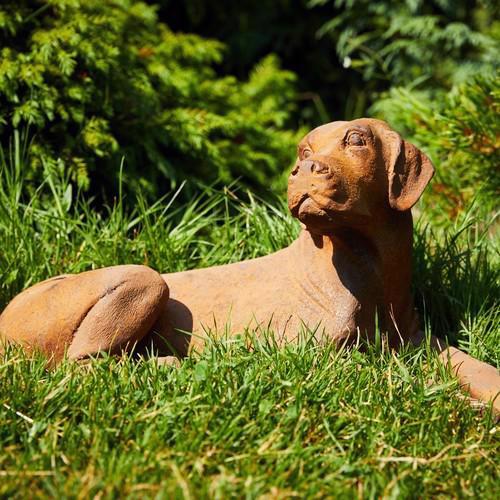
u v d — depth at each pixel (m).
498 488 1.69
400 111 2.65
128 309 1.91
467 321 2.10
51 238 2.27
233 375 1.82
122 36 2.69
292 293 1.92
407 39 3.55
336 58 3.81
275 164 2.83
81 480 1.63
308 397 1.78
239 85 3.19
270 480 1.66
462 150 2.47
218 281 1.98
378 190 1.86
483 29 3.45
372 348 1.88
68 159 2.46
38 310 1.93
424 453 1.74
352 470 1.69
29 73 2.42
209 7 3.81
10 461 1.68
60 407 1.77
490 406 1.84
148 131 2.57
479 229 2.43
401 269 1.93
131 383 1.82
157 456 1.68
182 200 2.60
